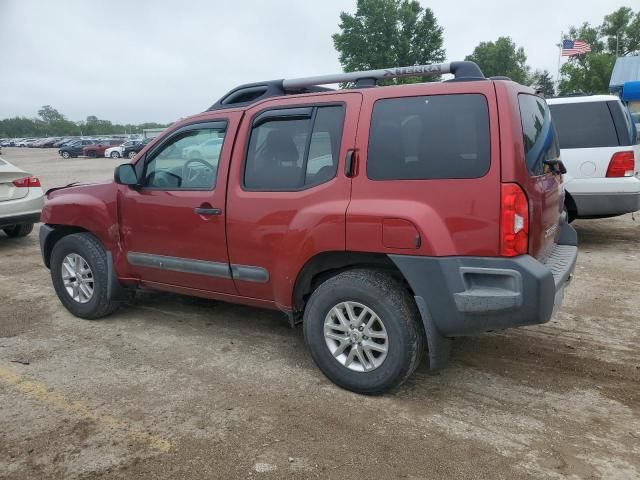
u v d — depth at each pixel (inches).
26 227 356.2
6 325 192.1
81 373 153.2
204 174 161.2
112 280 185.3
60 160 1728.6
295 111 144.7
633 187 261.6
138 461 112.6
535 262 119.0
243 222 149.8
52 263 199.9
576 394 137.7
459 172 120.4
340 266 141.0
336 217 132.3
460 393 139.3
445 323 125.0
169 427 125.0
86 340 177.5
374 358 136.3
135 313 202.7
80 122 5738.2
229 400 136.9
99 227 183.9
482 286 121.2
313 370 153.3
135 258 177.5
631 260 264.4
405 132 127.5
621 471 107.0
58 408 133.8
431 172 123.3
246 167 151.9
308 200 138.5
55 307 211.5
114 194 180.2
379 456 113.1
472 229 119.3
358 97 135.4
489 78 127.8
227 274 156.9
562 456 112.1
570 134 267.7
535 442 117.3
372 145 130.7
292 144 144.4
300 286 147.3
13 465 111.6
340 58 1770.4
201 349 169.0
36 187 331.9
